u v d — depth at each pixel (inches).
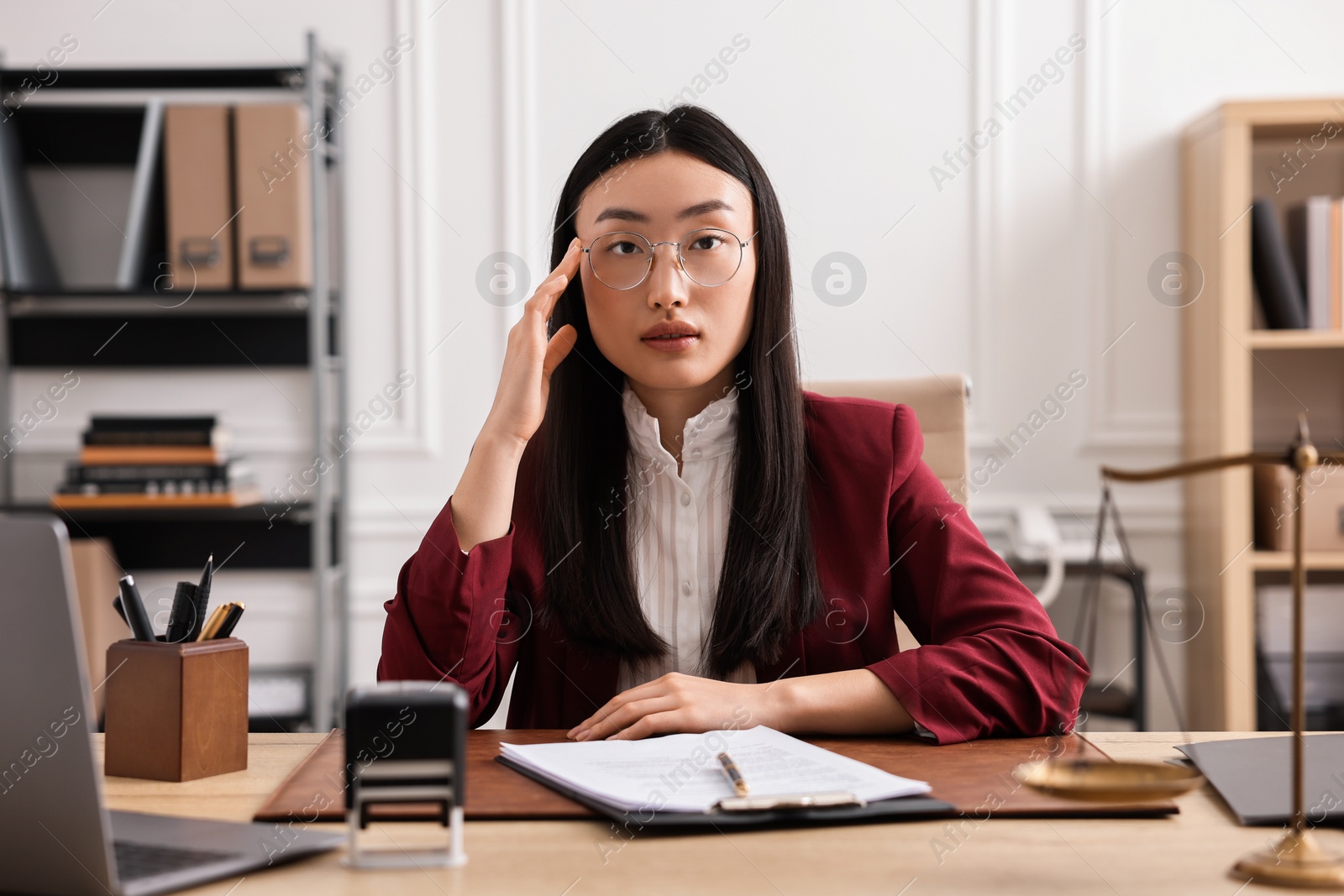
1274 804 28.4
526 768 32.2
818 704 36.2
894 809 27.8
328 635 98.4
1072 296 100.4
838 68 99.5
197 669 33.1
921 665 36.9
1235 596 91.6
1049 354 100.6
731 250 42.8
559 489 45.9
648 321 42.4
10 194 95.8
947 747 35.1
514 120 100.7
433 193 101.6
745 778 29.6
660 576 46.4
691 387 45.0
